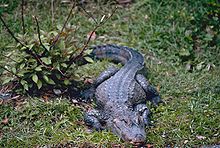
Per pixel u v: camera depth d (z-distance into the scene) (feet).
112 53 44.39
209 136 34.65
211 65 43.86
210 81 41.22
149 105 37.83
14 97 37.55
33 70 37.55
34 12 49.21
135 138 32.42
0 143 33.17
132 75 38.78
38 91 38.29
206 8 48.65
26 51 37.81
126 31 48.47
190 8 49.55
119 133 33.60
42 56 37.91
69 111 36.35
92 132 34.73
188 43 45.73
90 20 48.98
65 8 50.16
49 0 50.16
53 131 34.35
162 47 46.11
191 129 35.12
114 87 37.14
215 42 46.24
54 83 38.01
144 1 50.96
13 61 38.78
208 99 38.73
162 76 42.37
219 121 36.06
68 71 39.04
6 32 46.39
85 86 40.04
